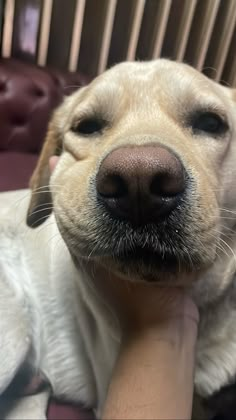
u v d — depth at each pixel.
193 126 0.21
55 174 0.24
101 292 0.20
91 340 0.28
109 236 0.16
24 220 0.34
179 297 0.20
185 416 0.16
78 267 0.23
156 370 0.17
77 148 0.22
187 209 0.16
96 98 0.22
